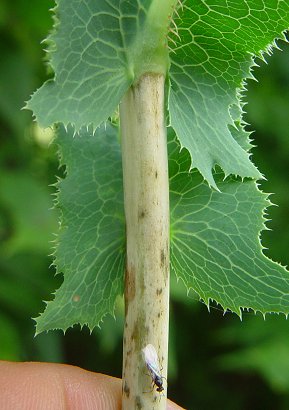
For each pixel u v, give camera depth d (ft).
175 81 0.32
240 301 0.35
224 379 1.16
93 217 0.36
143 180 0.31
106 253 0.36
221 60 0.33
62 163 0.37
